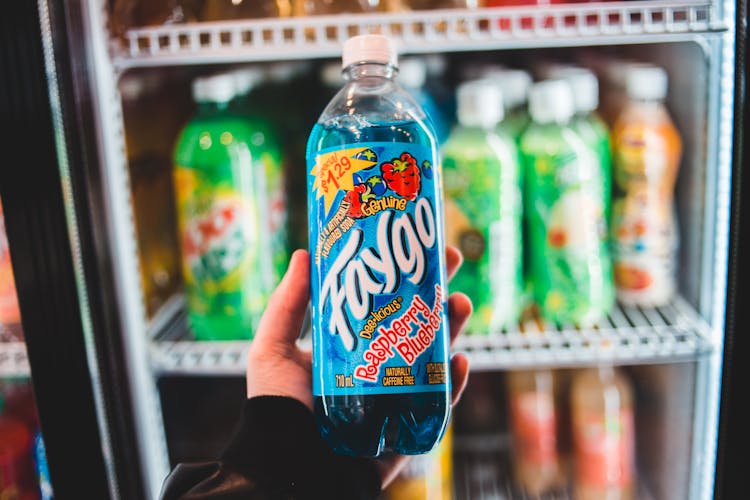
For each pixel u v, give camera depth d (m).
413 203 0.41
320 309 0.42
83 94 0.57
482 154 0.65
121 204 0.61
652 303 0.68
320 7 0.63
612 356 0.64
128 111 0.66
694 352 0.63
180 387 0.79
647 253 0.67
